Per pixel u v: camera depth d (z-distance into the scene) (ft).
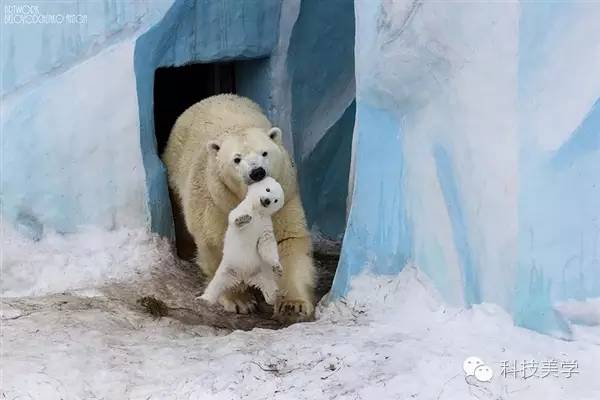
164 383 27.04
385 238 33.40
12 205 40.93
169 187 44.45
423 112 32.01
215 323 36.22
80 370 27.99
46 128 41.14
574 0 25.73
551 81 26.32
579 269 25.91
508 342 26.66
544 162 26.50
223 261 34.45
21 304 35.47
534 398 23.81
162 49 43.80
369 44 33.73
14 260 39.96
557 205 26.30
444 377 25.14
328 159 48.67
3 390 26.58
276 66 47.57
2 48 40.86
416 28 31.17
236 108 43.14
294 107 48.06
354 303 33.17
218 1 45.16
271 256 33.30
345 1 45.80
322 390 25.66
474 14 28.81
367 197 34.17
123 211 42.32
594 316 25.63
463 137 29.55
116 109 42.01
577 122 25.79
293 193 39.04
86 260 40.60
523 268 27.07
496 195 27.96
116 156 42.09
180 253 44.62
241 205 32.65
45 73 41.29
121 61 42.06
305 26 46.60
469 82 29.14
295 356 28.17
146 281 39.99
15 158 40.86
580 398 23.35
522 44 26.91
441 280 30.68
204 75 54.19
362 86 34.32
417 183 32.04
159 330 33.47
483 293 28.68
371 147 34.17
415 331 29.27
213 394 26.05
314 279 38.55
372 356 27.22
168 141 45.19
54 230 41.42
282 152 38.06
